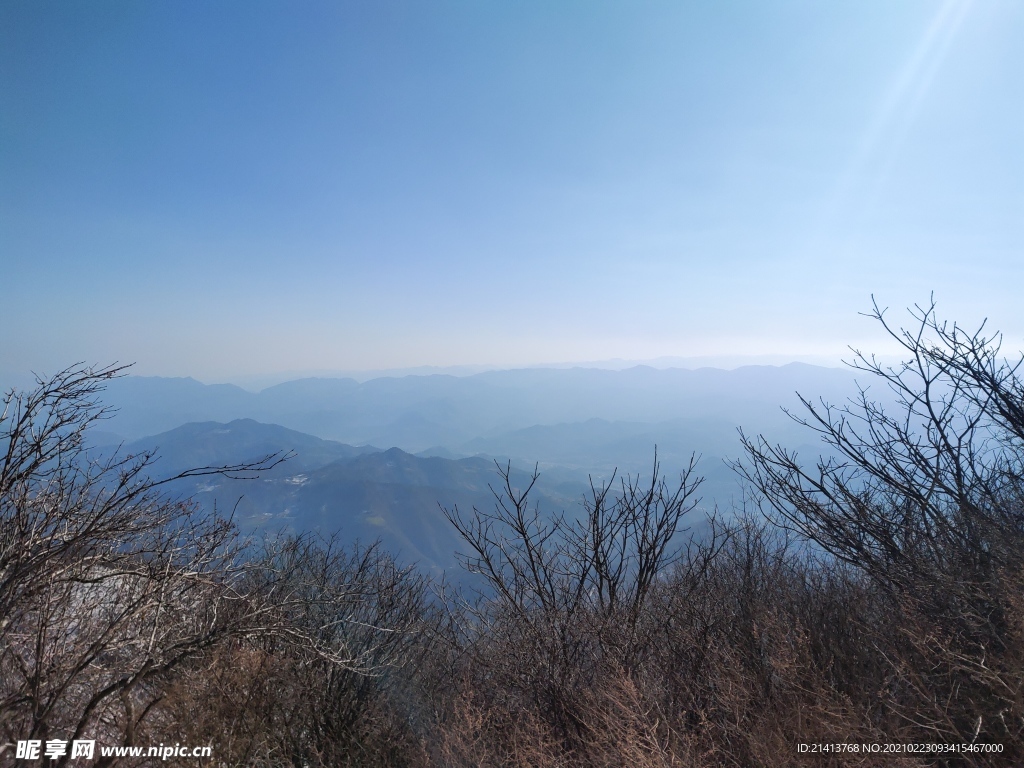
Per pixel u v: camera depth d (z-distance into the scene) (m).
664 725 3.73
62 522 3.58
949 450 4.32
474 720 4.46
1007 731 2.88
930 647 3.56
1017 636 3.19
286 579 5.68
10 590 3.08
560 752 4.18
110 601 3.74
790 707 3.54
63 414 3.52
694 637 4.75
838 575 5.32
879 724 3.33
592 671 4.83
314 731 4.20
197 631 3.88
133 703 3.40
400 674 5.68
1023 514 4.11
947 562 4.13
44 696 2.93
